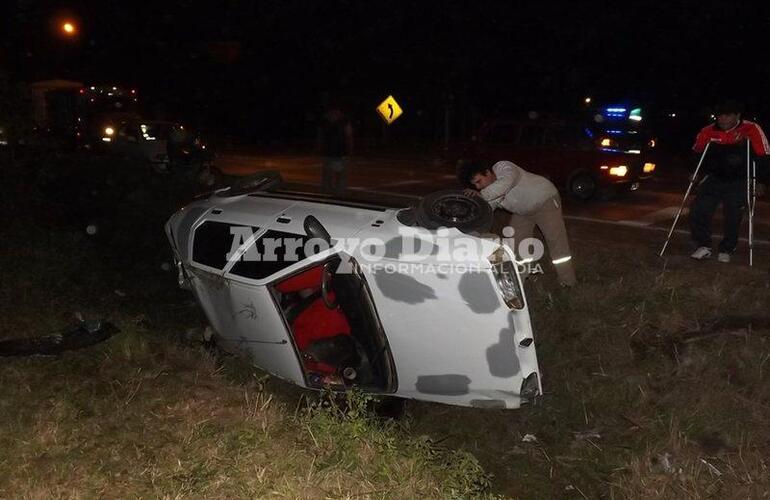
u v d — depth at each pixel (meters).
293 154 26.30
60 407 4.62
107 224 9.57
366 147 28.77
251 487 3.87
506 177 6.43
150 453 4.21
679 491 4.48
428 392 4.89
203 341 6.19
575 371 5.91
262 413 4.73
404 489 3.99
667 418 5.21
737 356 5.71
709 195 7.97
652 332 6.29
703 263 8.00
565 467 5.00
